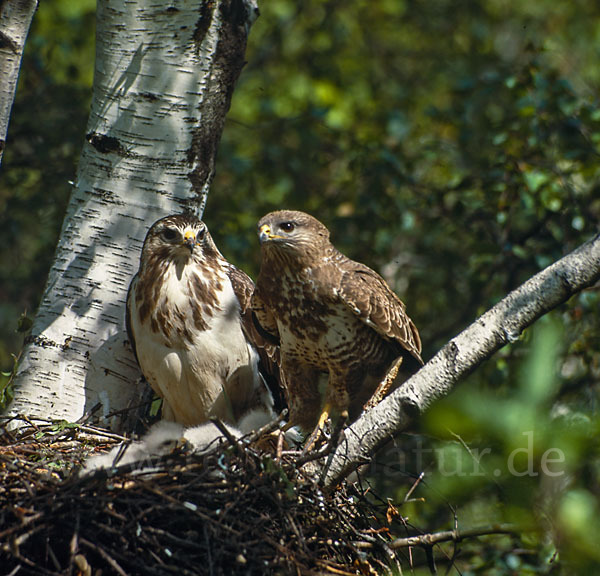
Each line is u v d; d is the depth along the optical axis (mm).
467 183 14320
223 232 14812
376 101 18984
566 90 13750
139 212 10188
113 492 6836
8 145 15500
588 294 12492
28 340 10031
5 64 8391
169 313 9828
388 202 14883
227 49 10477
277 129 16672
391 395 7336
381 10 20891
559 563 4102
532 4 21781
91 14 18656
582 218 13328
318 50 19719
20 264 16016
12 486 6895
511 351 11477
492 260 13867
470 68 19250
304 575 6715
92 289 10055
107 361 9984
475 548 10203
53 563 6691
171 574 6613
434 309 15195
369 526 8062
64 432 8602
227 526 6812
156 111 10273
